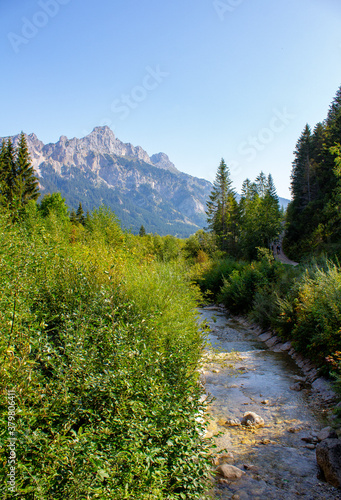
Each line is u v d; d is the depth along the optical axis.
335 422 4.51
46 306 4.20
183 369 4.16
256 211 48.16
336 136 45.09
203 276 22.59
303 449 4.32
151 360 3.59
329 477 3.56
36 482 1.88
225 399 6.19
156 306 5.41
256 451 4.31
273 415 5.47
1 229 4.61
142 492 2.31
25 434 2.05
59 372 2.63
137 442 2.50
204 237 56.19
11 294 3.18
